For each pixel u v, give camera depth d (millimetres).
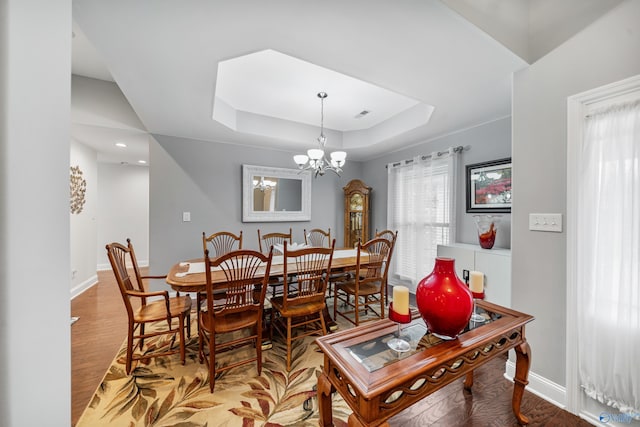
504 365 1975
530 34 1652
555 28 1538
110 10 1253
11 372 690
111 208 5328
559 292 1537
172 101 2334
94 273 4172
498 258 2184
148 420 1439
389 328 1329
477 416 1477
